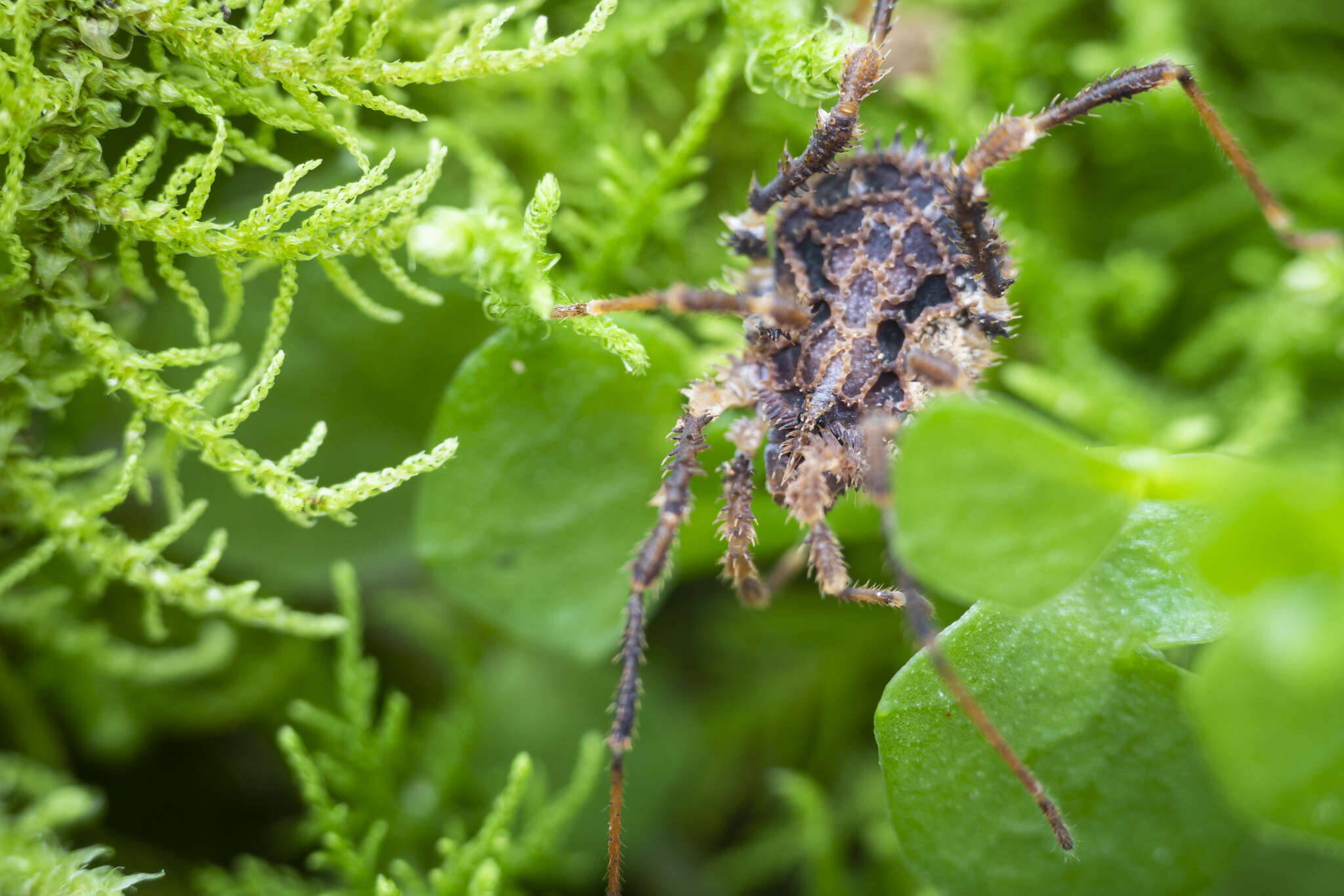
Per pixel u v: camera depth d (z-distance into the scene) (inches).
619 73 1.8
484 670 1.8
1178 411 1.8
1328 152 1.8
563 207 1.8
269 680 1.8
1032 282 1.8
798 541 1.8
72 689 1.8
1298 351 1.8
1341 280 1.8
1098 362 1.8
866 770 1.8
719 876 1.8
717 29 1.8
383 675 1.8
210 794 1.8
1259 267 1.8
